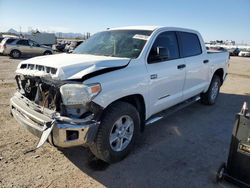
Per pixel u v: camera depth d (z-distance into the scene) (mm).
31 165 3340
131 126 3564
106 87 3049
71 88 2850
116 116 3221
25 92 3541
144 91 3674
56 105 2980
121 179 3105
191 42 5152
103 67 3164
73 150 3764
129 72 3424
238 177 2885
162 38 4254
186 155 3736
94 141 3131
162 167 3391
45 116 2990
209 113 5816
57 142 2895
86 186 2953
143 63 3723
